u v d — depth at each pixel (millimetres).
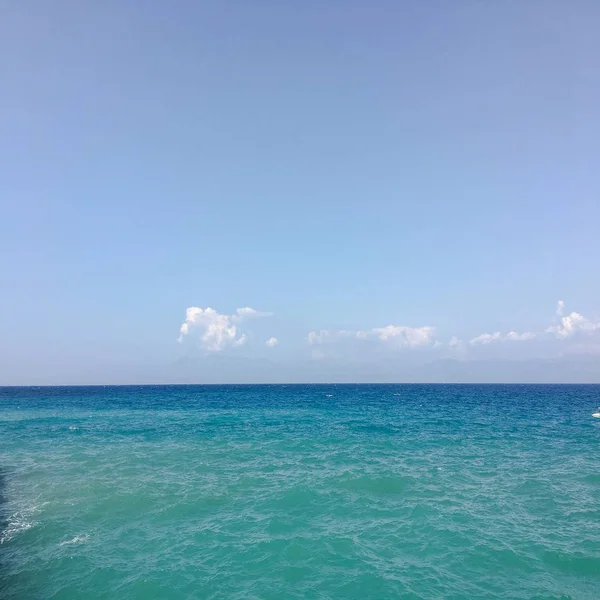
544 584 12508
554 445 33656
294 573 13117
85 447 33438
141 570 13336
